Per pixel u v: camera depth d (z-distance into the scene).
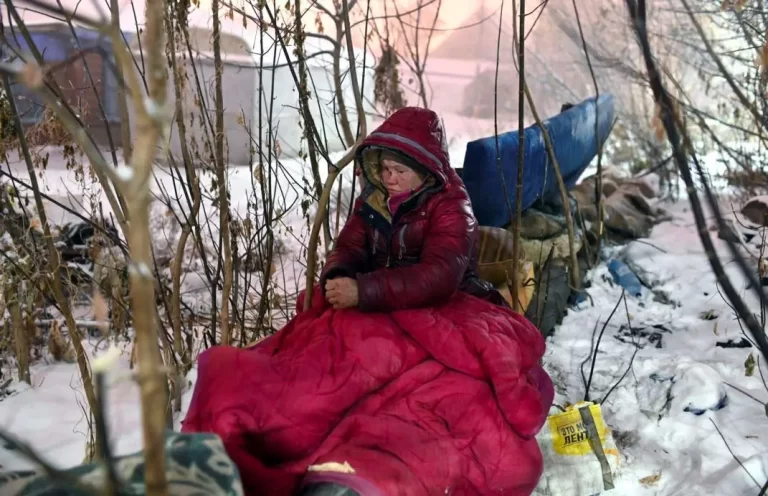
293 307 3.53
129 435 2.31
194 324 3.12
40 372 3.05
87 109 2.63
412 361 1.92
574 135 4.38
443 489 1.73
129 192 0.87
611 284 4.01
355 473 1.59
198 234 2.71
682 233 4.73
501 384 1.88
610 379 2.94
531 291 3.10
